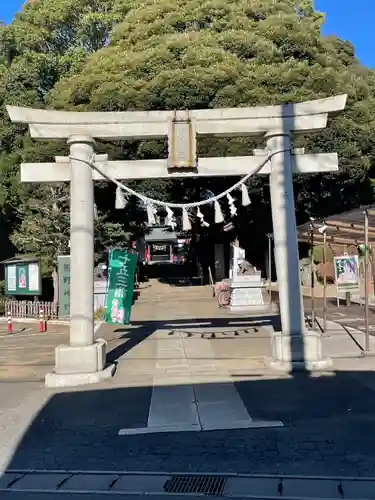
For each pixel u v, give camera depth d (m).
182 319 18.95
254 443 6.16
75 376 9.47
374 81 32.09
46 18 36.66
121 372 10.34
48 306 20.94
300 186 25.31
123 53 25.33
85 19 35.44
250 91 22.59
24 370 11.38
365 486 4.93
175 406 7.77
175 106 22.70
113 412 7.63
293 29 26.09
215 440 6.31
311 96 23.09
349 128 24.53
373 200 28.17
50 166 10.33
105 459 5.87
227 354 11.82
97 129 10.18
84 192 10.04
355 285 14.32
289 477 5.18
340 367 10.00
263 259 32.41
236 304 20.64
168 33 26.91
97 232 24.30
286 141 10.38
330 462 5.51
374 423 6.68
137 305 24.69
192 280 36.97
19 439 6.61
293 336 10.03
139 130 10.21
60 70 33.06
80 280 9.88
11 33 34.28
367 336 11.47
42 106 28.22
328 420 6.85
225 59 23.56
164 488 5.06
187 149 10.10
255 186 24.50
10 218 27.64
